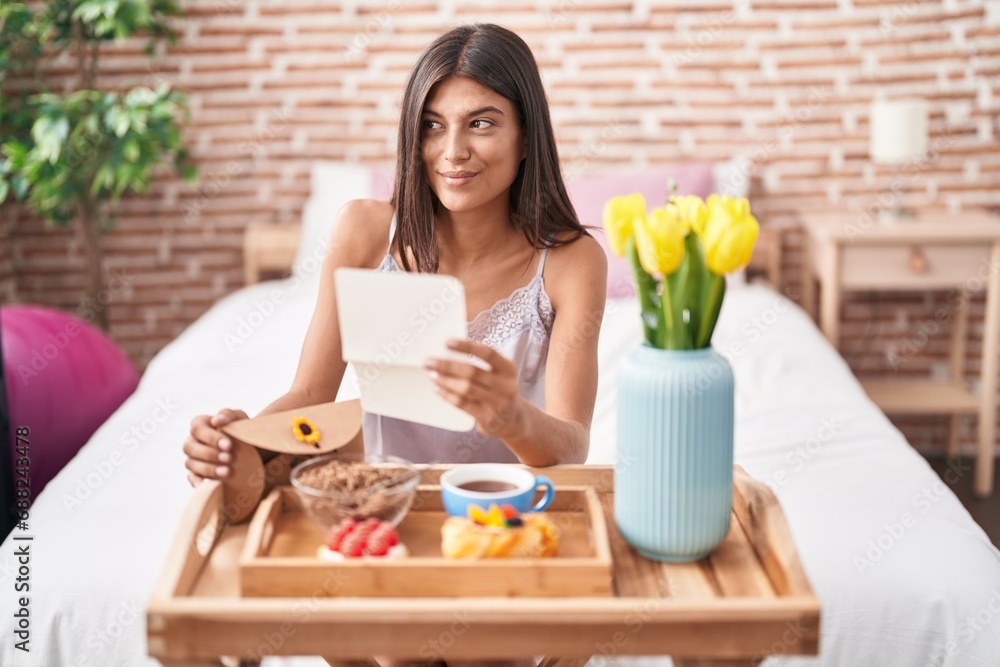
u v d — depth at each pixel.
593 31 3.35
